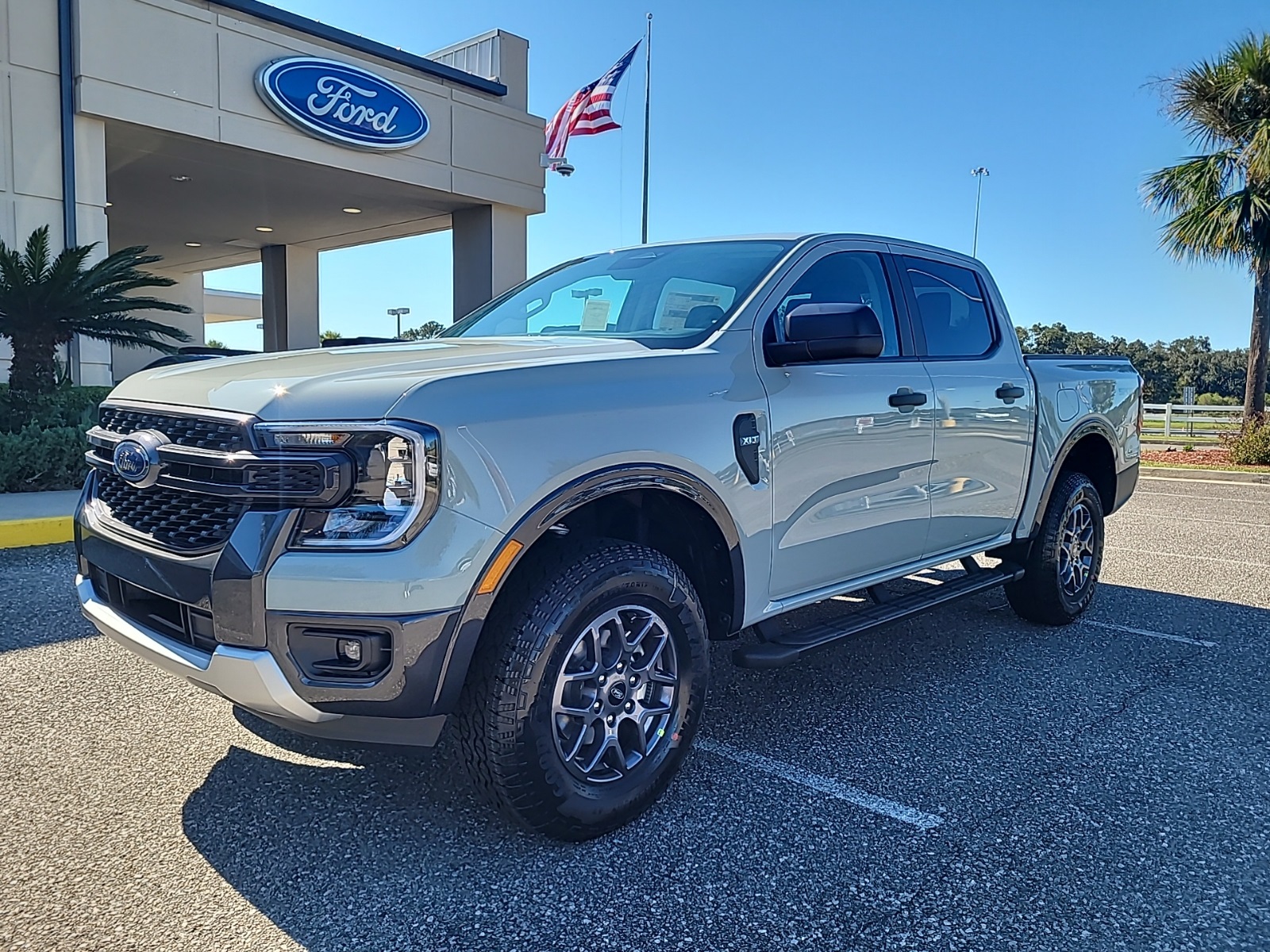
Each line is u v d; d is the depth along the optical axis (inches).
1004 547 202.7
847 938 94.1
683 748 122.3
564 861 108.2
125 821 115.3
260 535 96.3
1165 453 756.6
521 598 106.5
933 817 120.4
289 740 140.1
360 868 105.7
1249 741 147.7
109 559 115.0
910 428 158.6
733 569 128.7
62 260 383.6
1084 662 189.3
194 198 667.4
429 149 623.5
